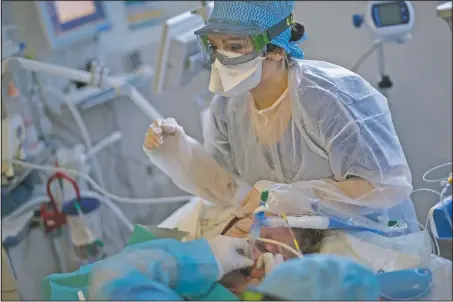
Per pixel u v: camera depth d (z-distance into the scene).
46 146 2.25
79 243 2.02
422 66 2.33
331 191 1.41
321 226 1.36
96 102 2.42
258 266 1.27
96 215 2.15
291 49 1.43
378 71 2.37
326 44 2.39
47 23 2.25
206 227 1.55
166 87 1.92
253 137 1.56
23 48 2.05
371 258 1.32
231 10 1.32
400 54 2.33
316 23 2.38
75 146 2.39
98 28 2.38
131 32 2.49
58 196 2.14
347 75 1.46
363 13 2.14
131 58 2.60
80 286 1.19
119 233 2.53
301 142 1.47
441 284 1.22
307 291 1.02
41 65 1.85
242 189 1.62
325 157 1.46
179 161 1.62
